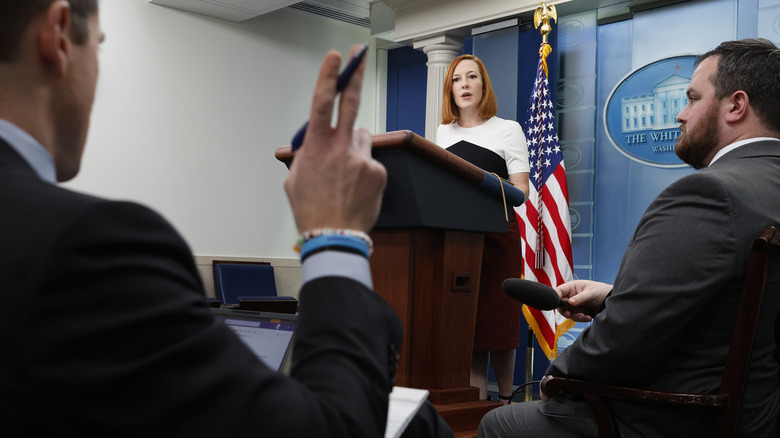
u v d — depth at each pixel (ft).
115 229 1.53
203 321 1.59
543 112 17.40
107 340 1.46
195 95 21.71
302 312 1.94
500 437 5.41
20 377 1.43
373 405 1.78
